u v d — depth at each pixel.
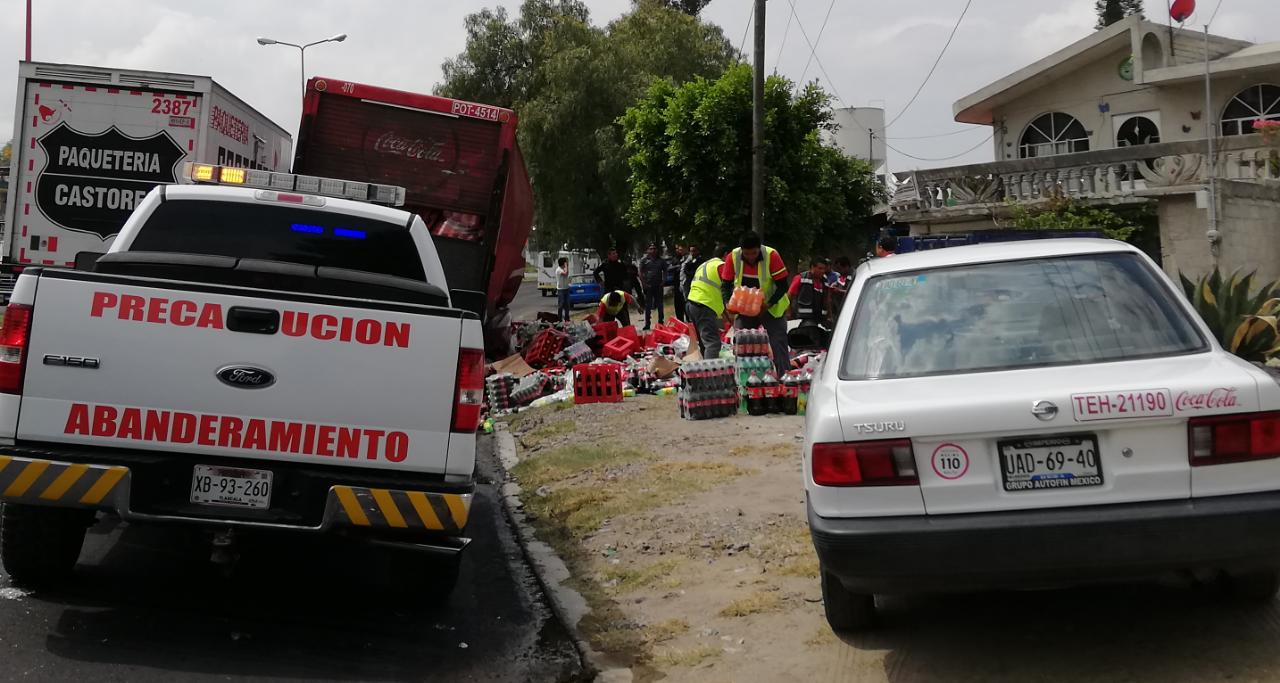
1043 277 4.79
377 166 13.80
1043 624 4.84
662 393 13.77
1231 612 4.75
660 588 5.96
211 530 4.82
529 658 5.05
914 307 4.79
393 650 5.09
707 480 8.30
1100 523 3.86
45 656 4.66
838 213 32.62
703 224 29.06
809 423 4.55
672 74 41.91
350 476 4.84
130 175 14.34
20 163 14.22
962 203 21.72
